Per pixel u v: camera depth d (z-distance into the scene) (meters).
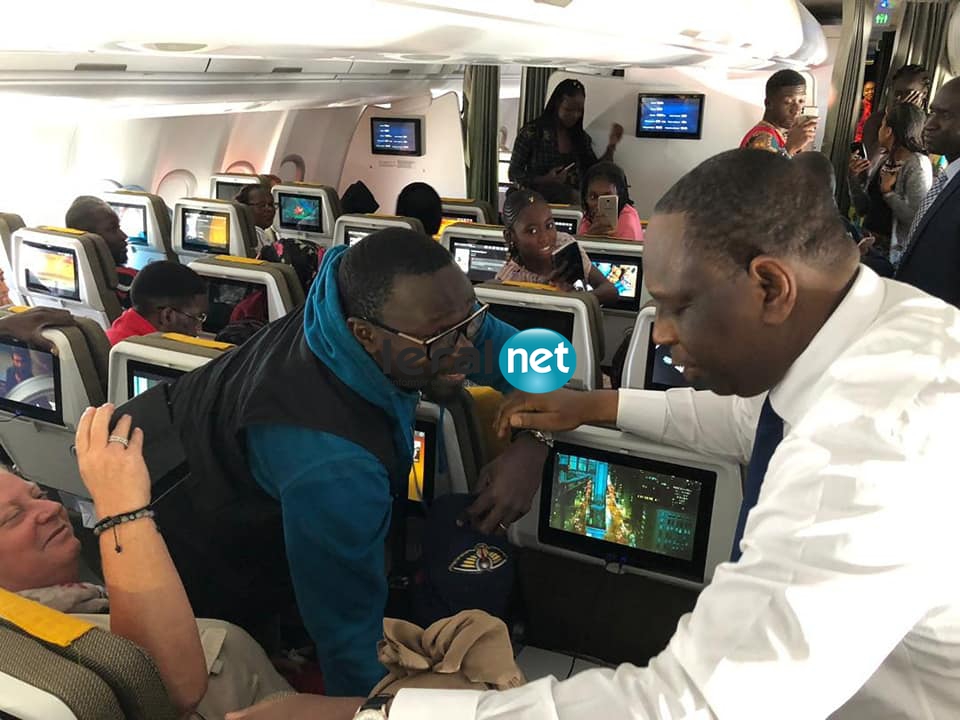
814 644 0.61
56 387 1.92
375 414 1.17
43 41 1.48
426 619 1.41
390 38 2.03
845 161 5.80
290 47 1.95
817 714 0.63
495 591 1.39
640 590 1.47
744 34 3.77
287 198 5.80
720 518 1.31
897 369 0.69
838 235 0.73
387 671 1.17
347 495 1.09
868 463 0.64
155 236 5.18
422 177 8.23
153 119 6.24
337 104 7.27
